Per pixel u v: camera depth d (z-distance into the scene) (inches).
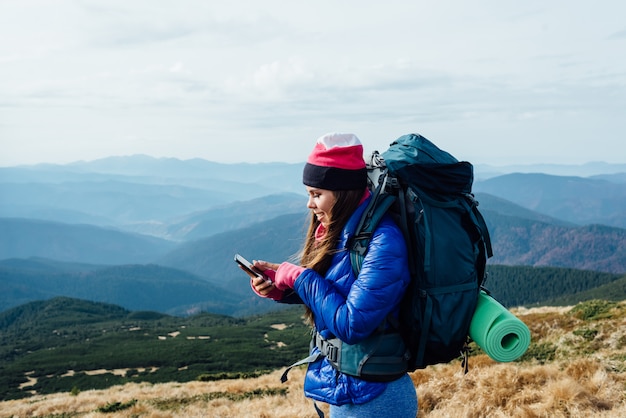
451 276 112.8
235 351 5354.3
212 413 421.1
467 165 117.3
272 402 439.8
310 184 116.6
